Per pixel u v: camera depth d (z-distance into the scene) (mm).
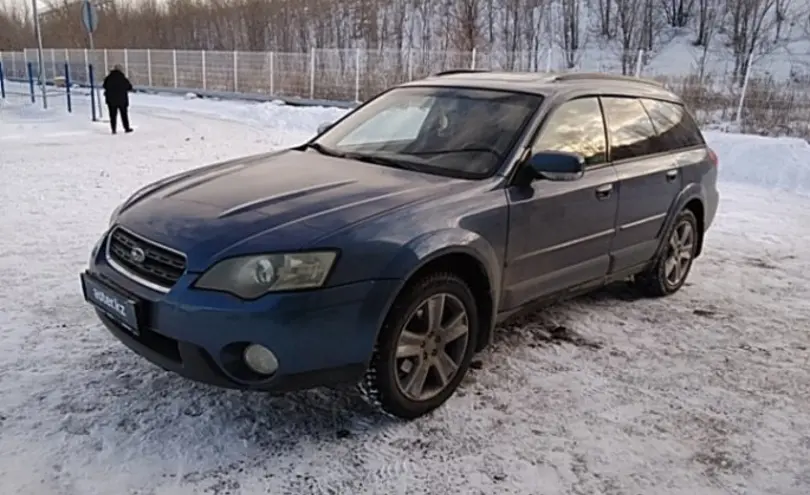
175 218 2887
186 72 27438
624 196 4094
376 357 2818
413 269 2811
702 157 5000
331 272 2629
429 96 4078
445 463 2729
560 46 36656
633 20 36219
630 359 3787
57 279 4664
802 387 3520
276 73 23625
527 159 3465
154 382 3262
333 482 2574
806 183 9352
